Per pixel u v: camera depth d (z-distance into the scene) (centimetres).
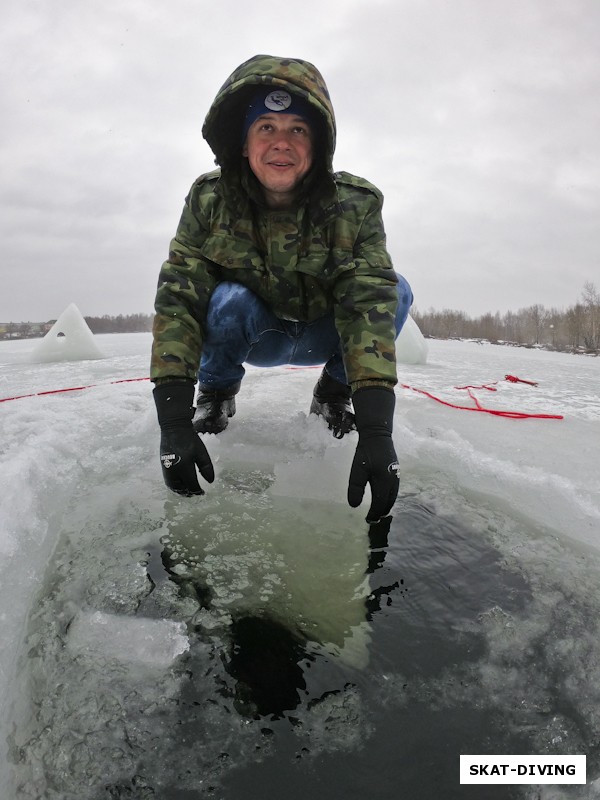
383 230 174
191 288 171
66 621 105
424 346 542
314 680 93
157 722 83
